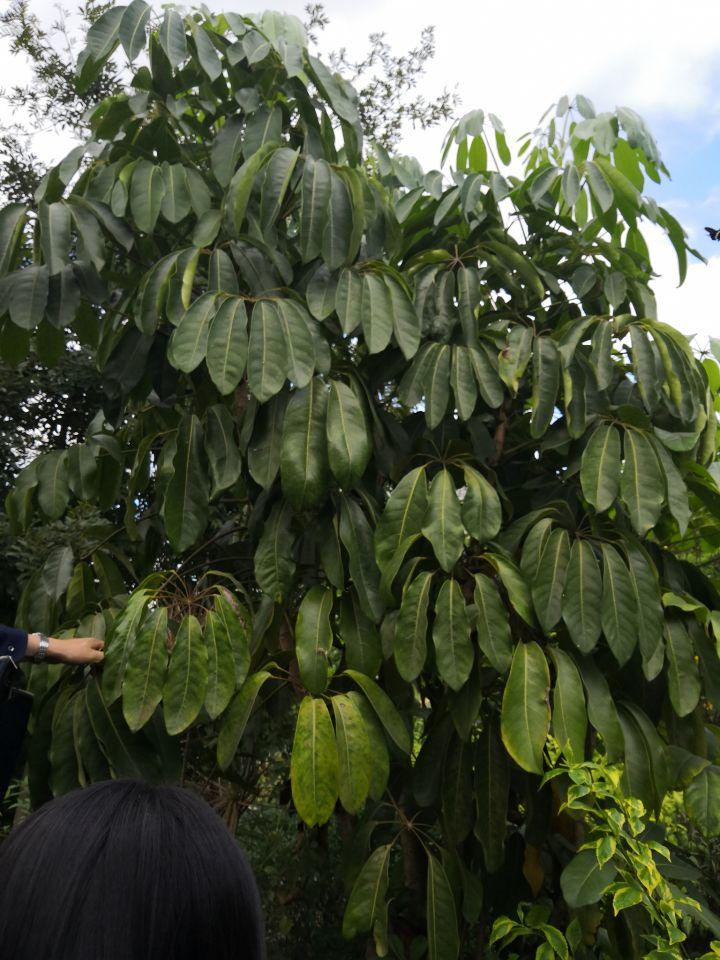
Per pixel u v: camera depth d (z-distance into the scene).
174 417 2.40
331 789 1.82
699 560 2.94
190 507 2.03
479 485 2.02
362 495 2.12
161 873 0.40
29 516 2.28
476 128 2.51
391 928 2.35
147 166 2.12
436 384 2.12
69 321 2.00
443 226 2.49
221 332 1.90
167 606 2.02
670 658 2.04
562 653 2.02
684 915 1.85
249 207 2.27
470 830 2.16
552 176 2.35
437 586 2.17
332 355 2.34
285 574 2.00
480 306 2.50
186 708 1.84
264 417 2.05
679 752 2.09
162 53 2.30
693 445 2.16
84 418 7.17
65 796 0.44
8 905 0.39
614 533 2.17
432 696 2.39
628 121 2.46
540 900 2.20
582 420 2.14
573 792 1.61
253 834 3.20
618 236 2.62
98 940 0.38
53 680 2.12
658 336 2.15
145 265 2.33
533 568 2.02
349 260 2.06
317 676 1.93
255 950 0.42
